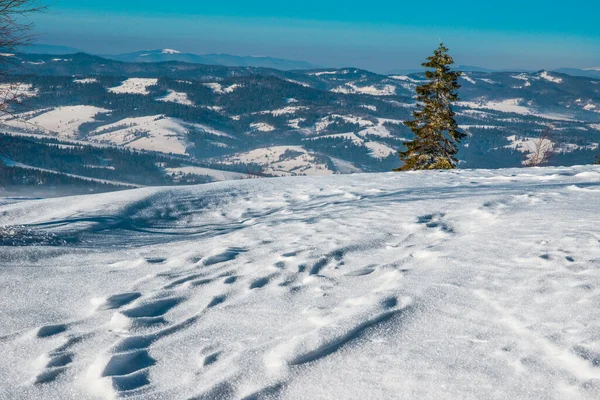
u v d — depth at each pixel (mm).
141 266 5168
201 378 2596
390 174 13461
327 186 11648
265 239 6223
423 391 2283
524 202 7184
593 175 10484
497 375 2350
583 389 2145
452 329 2934
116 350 2971
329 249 5309
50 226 7793
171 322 3508
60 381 2668
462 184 10906
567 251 4309
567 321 2859
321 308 3488
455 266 4191
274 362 2660
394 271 4180
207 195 10891
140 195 10352
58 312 3887
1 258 5480
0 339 3328
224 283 4316
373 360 2625
